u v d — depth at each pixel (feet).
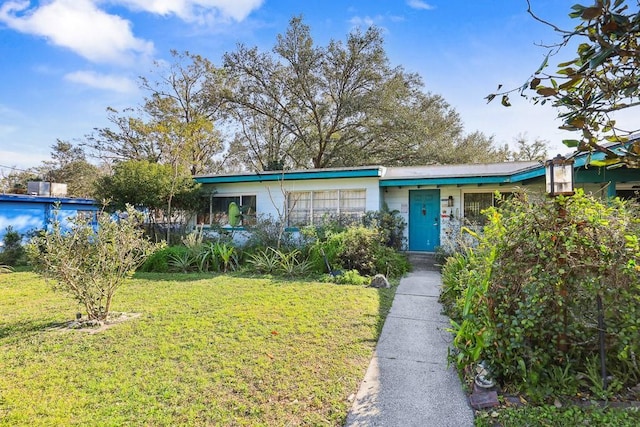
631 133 5.21
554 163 9.80
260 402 9.67
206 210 43.11
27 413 9.17
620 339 9.23
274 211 40.06
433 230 37.29
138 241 18.20
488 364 10.26
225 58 71.10
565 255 9.35
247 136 82.12
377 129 67.41
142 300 20.47
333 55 68.49
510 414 8.73
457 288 16.42
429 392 10.26
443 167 40.91
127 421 8.82
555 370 9.62
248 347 13.29
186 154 48.29
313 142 75.77
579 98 5.15
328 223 33.88
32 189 48.42
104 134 74.95
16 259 38.11
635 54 4.25
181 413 9.13
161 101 68.03
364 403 9.70
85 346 13.67
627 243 9.04
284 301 19.77
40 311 18.93
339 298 20.44
